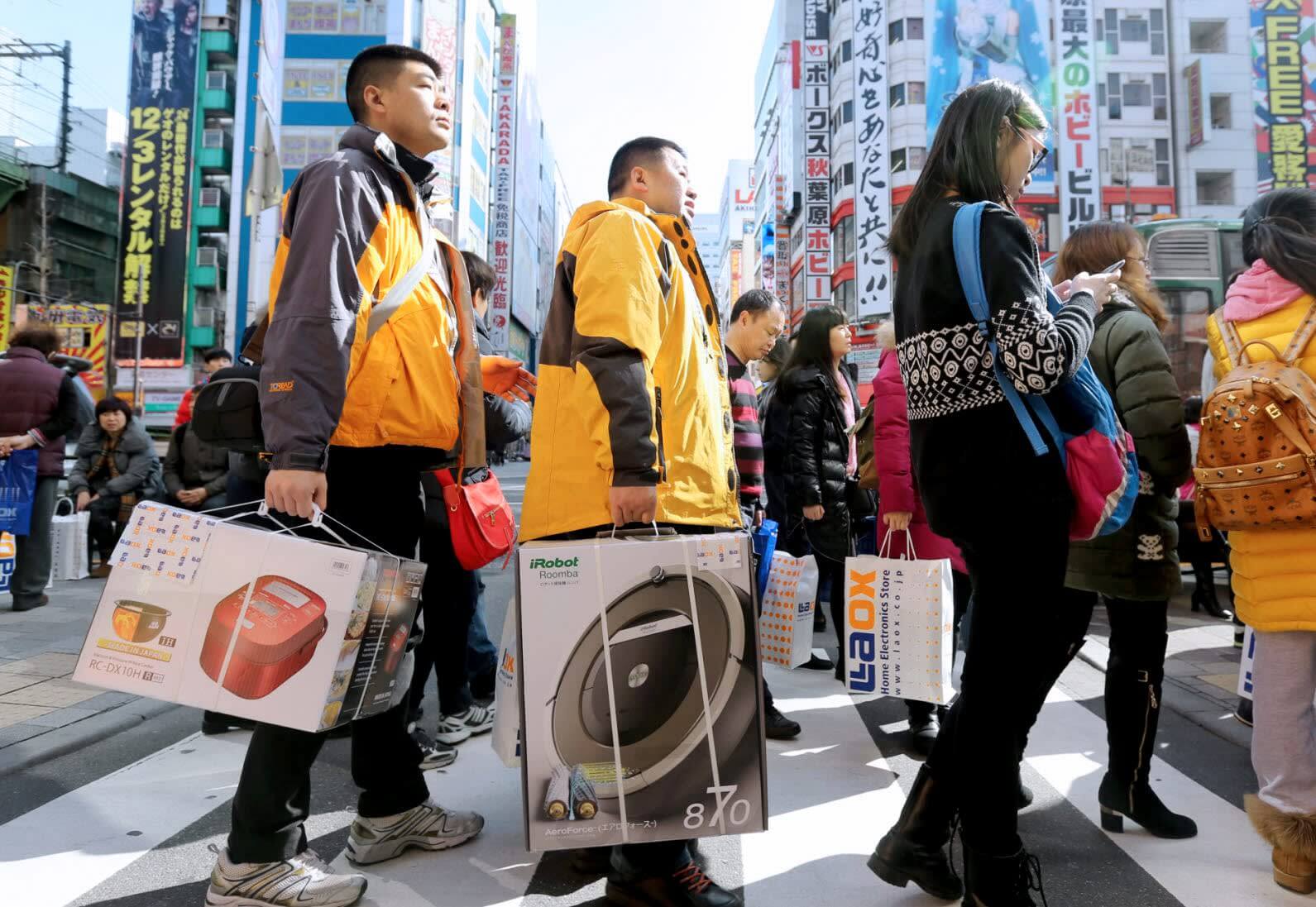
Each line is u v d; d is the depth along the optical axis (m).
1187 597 6.65
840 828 2.57
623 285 1.90
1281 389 2.04
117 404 7.66
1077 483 1.82
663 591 1.81
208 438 2.12
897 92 31.73
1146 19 30.64
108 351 30.88
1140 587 2.31
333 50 34.09
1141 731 2.41
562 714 1.78
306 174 2.02
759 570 3.51
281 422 1.80
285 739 1.94
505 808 2.71
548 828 1.78
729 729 1.83
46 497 5.97
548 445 2.01
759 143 54.84
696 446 2.03
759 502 3.68
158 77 33.97
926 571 2.84
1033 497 1.79
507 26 52.81
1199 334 8.88
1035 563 1.81
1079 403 1.84
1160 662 2.42
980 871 1.85
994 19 30.98
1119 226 2.57
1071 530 1.86
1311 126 29.72
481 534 2.58
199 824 2.60
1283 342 2.11
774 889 2.18
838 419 4.14
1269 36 30.03
